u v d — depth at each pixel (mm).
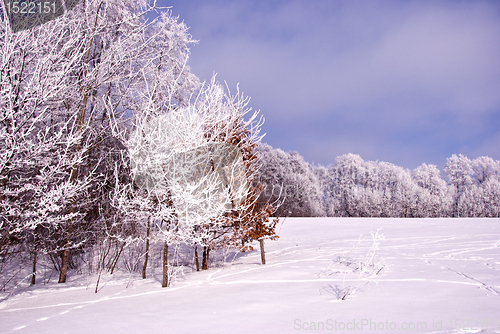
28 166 4871
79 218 6641
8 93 4184
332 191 62219
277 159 44062
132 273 6695
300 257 7055
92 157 7285
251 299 3615
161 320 3031
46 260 7461
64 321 3156
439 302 3100
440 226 13656
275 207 7387
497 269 4777
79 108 6113
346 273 4793
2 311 3900
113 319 3152
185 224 5191
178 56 9430
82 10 6480
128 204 5109
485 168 59000
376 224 15797
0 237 4641
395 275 4441
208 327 2746
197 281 5191
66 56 5605
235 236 6941
